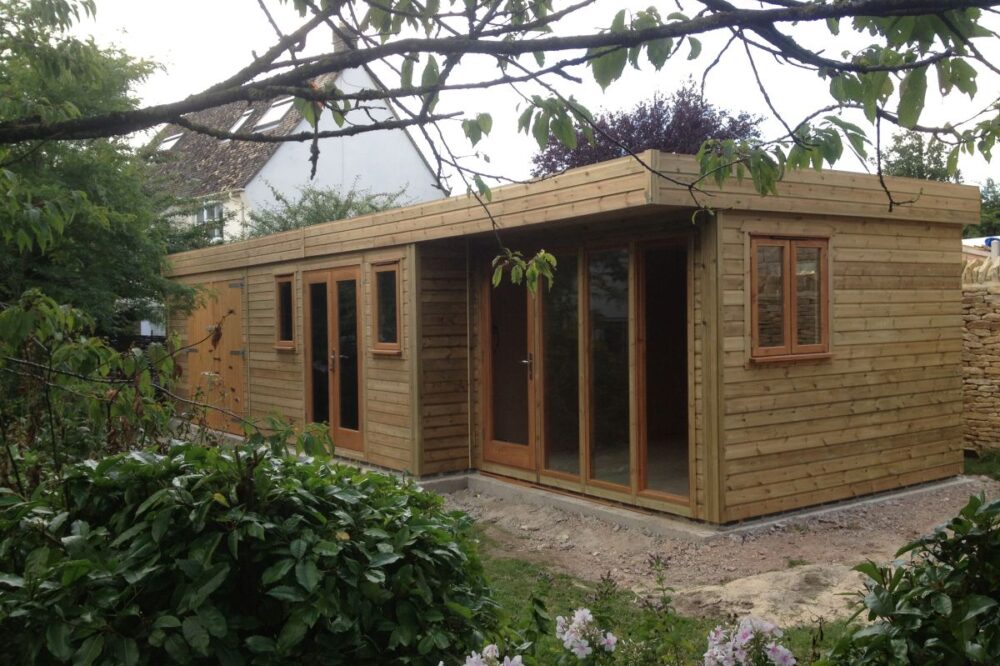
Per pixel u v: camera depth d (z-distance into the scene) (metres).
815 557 6.77
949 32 1.87
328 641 2.64
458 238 9.74
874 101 2.04
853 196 7.96
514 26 2.12
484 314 9.88
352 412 10.99
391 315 10.18
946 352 9.08
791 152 2.25
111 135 2.09
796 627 5.14
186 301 12.73
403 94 2.10
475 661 2.35
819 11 1.81
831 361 8.00
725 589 5.88
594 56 2.02
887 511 8.05
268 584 2.72
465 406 10.03
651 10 2.12
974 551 2.37
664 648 3.07
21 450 3.63
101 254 10.79
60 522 2.76
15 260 9.84
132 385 3.39
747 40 2.01
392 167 26.20
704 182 6.81
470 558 3.23
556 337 8.91
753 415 7.39
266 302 12.86
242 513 2.70
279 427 2.99
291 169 24.06
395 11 2.23
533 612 3.22
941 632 2.32
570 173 7.46
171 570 2.66
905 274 8.67
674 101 22.95
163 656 2.58
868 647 2.38
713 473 7.21
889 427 8.52
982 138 2.28
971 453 10.86
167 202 18.80
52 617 2.39
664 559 6.85
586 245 8.46
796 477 7.72
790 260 7.63
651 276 8.25
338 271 11.16
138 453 3.04
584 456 8.51
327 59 2.01
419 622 2.78
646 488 7.93
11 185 3.17
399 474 10.07
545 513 8.46
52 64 3.75
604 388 8.34
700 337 7.33
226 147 24.73
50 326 2.97
